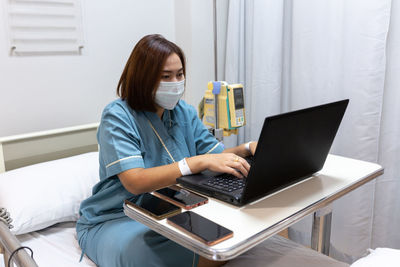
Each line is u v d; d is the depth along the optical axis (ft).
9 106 6.17
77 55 6.75
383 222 6.40
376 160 6.19
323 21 6.42
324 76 6.57
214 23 7.50
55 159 6.30
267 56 7.13
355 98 6.18
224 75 8.31
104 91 7.23
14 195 4.99
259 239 2.68
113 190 4.60
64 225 5.38
